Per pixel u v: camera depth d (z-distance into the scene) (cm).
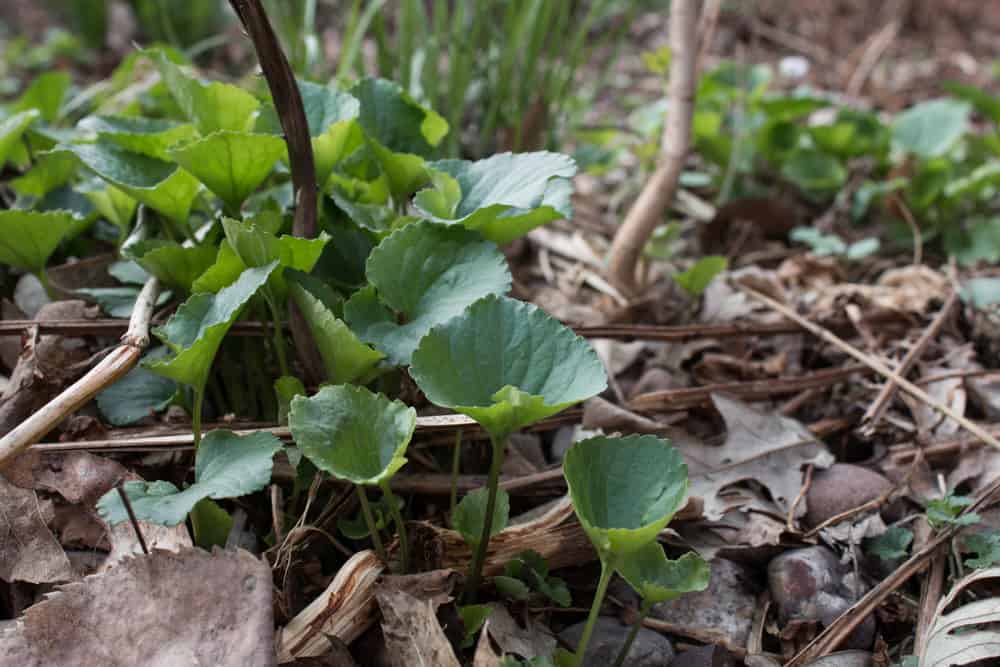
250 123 55
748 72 92
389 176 55
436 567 47
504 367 45
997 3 145
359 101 56
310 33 78
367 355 46
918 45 139
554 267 74
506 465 54
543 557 49
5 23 137
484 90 81
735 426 57
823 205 87
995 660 47
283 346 53
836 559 52
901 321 66
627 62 123
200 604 43
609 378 61
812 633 49
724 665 47
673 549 52
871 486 55
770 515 53
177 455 51
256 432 45
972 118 112
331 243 53
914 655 47
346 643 45
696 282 66
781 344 66
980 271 74
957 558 50
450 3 113
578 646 46
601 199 88
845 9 144
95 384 47
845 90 120
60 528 47
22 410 51
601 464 44
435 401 43
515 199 48
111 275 59
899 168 84
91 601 43
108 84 87
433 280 49
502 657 44
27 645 42
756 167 91
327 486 51
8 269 60
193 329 46
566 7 74
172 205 53
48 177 60
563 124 90
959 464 56
